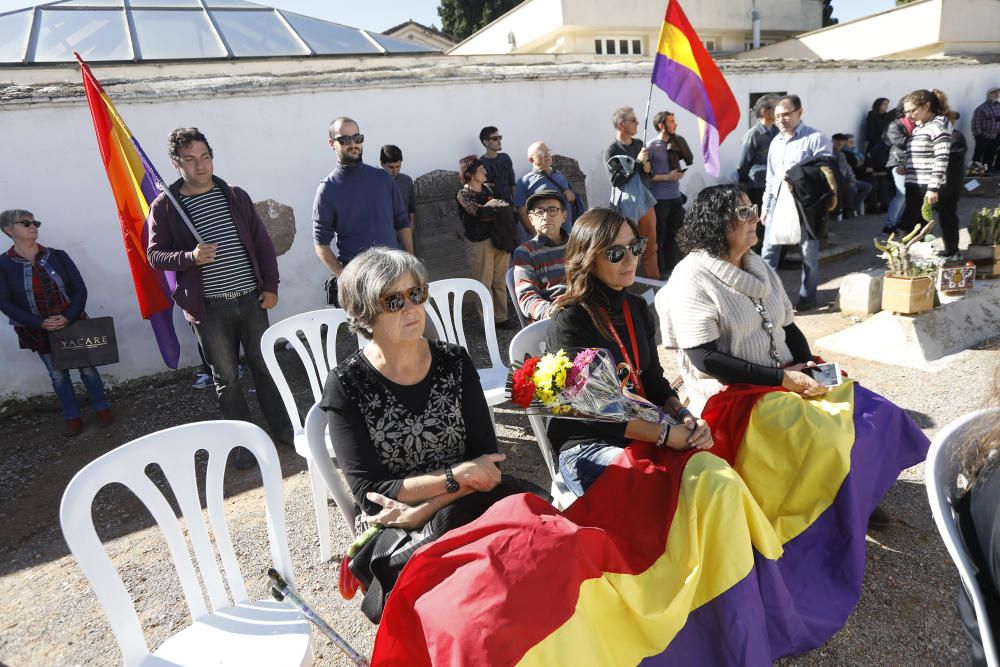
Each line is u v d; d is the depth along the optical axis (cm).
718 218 272
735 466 262
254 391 541
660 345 556
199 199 396
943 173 601
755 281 274
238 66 759
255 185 609
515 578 170
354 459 213
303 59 790
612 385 234
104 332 478
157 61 720
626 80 805
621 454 240
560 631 167
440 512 203
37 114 520
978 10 1278
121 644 181
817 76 1016
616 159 659
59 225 538
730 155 941
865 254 785
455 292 398
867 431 256
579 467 247
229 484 395
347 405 214
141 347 578
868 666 223
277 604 206
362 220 488
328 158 637
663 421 240
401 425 217
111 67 706
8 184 518
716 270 275
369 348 224
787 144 597
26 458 458
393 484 210
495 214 610
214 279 399
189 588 204
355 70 681
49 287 465
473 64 826
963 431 160
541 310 359
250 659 183
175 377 589
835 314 571
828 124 1056
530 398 231
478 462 209
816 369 280
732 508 204
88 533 179
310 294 648
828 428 247
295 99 614
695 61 521
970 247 520
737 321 275
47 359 478
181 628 271
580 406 227
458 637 162
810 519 245
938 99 652
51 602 297
